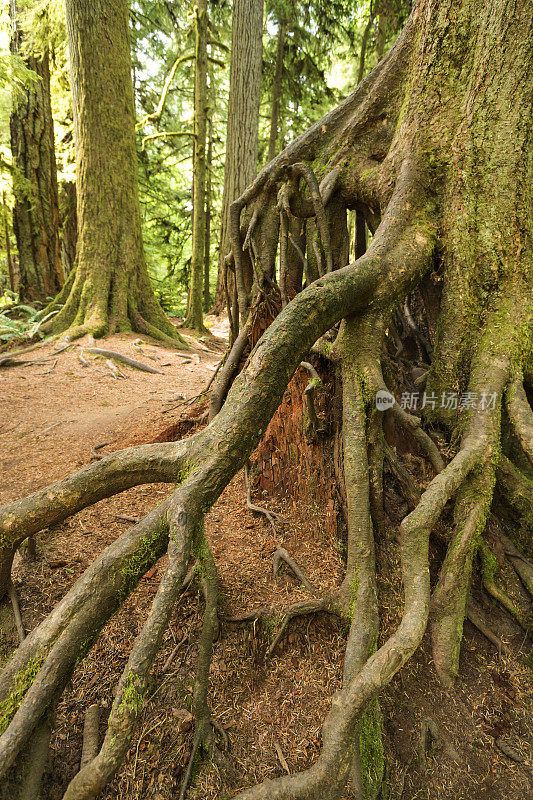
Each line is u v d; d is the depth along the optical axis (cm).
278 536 276
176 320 1438
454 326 260
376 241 250
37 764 137
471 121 250
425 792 178
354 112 302
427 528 199
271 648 208
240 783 165
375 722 184
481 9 242
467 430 242
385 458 253
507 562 249
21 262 1016
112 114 775
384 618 219
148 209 1580
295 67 1379
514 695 208
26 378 596
